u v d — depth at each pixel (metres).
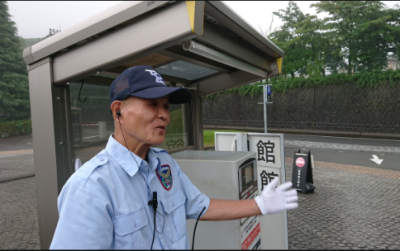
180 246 1.11
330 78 18.55
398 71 16.20
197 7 1.25
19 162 9.02
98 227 0.89
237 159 1.57
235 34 1.88
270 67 2.69
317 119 19.17
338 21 19.12
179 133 3.32
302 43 19.88
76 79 1.70
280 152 2.89
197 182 1.58
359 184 6.00
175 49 2.13
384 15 17.62
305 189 5.33
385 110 16.52
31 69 1.80
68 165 1.83
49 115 1.75
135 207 1.00
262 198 1.19
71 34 1.58
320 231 3.63
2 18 13.02
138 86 1.05
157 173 1.15
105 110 2.35
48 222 1.81
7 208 4.92
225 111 24.00
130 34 1.44
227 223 1.49
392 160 8.77
